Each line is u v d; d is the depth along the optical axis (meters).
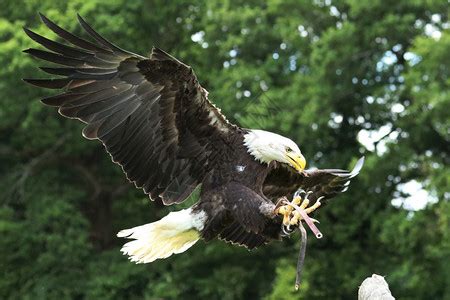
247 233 8.08
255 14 22.00
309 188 8.84
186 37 23.11
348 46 20.91
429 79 19.59
